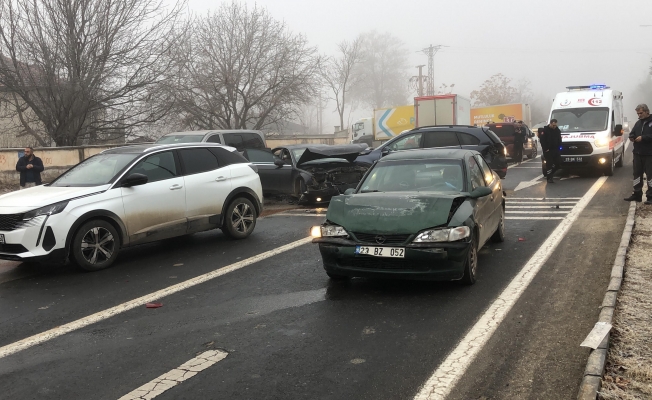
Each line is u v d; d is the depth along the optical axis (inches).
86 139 930.1
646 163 433.7
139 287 265.7
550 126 614.5
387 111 1416.1
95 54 827.4
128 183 311.1
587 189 556.1
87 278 285.4
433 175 276.4
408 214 235.3
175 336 198.2
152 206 322.3
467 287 244.5
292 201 554.3
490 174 323.3
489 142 553.3
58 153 781.9
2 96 876.6
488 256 301.0
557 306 216.5
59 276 291.3
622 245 295.7
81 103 826.2
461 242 229.8
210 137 595.5
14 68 817.5
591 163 645.9
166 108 931.3
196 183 347.3
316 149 514.6
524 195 539.8
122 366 173.2
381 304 225.3
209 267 301.1
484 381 156.2
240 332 199.8
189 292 254.1
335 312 217.9
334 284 257.1
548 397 146.1
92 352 185.6
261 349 183.3
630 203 448.5
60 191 300.2
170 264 311.7
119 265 313.0
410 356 173.9
